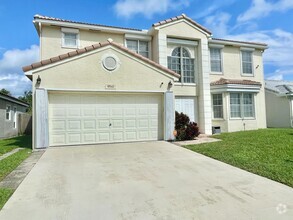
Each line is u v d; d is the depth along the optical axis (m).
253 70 18.56
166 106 11.77
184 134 11.80
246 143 10.22
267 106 21.17
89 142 10.68
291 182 5.07
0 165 6.83
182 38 15.15
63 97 10.35
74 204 4.09
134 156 8.16
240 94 16.98
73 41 13.75
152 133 11.80
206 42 15.61
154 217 3.60
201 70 15.44
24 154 8.53
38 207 3.96
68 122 10.39
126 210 3.85
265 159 7.20
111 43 10.91
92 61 10.55
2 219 3.54
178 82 15.24
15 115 20.05
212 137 12.95
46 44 13.16
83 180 5.45
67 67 10.15
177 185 5.09
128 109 11.41
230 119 16.33
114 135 11.12
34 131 9.62
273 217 3.55
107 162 7.27
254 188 4.84
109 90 10.74
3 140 14.78
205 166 6.75
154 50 14.92
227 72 17.62
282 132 13.96
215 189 4.82
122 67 11.06
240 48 18.14
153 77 11.62
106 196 4.45
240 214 3.67
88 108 10.73
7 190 4.71
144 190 4.77
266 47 18.89
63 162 7.27
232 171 6.18
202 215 3.65
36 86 9.71
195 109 15.73
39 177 5.68
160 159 7.69
